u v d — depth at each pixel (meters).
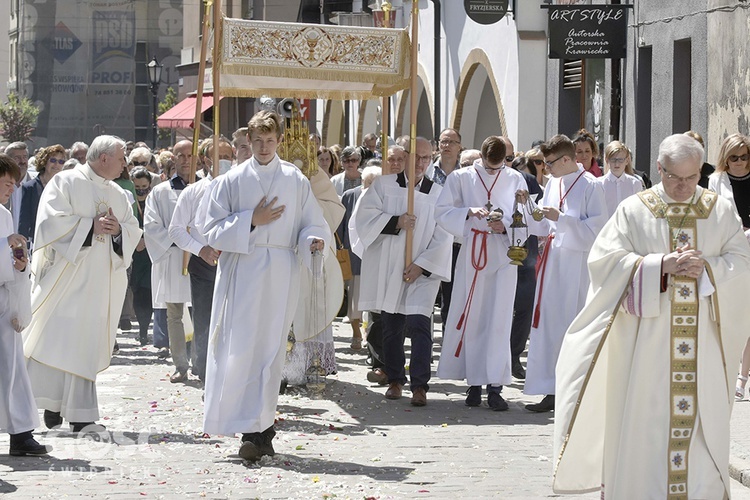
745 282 8.83
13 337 11.66
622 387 8.95
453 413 14.45
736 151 14.55
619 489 8.88
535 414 14.43
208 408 11.59
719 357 8.90
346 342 20.98
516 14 29.59
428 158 15.49
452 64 36.44
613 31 24.39
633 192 16.14
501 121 31.48
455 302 15.09
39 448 11.76
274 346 11.66
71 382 12.84
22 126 55.69
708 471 8.84
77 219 12.77
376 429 13.30
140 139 56.78
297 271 11.95
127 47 56.28
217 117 15.13
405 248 15.21
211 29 16.14
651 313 8.70
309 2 50.06
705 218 8.88
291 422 13.62
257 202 11.76
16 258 11.55
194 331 15.92
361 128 47.56
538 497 10.35
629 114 25.34
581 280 14.47
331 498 10.20
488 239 14.93
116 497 10.19
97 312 12.91
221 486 10.59
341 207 16.19
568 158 14.66
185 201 15.06
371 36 15.61
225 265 11.83
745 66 20.23
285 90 16.95
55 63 55.66
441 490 10.55
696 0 22.23
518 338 17.20
